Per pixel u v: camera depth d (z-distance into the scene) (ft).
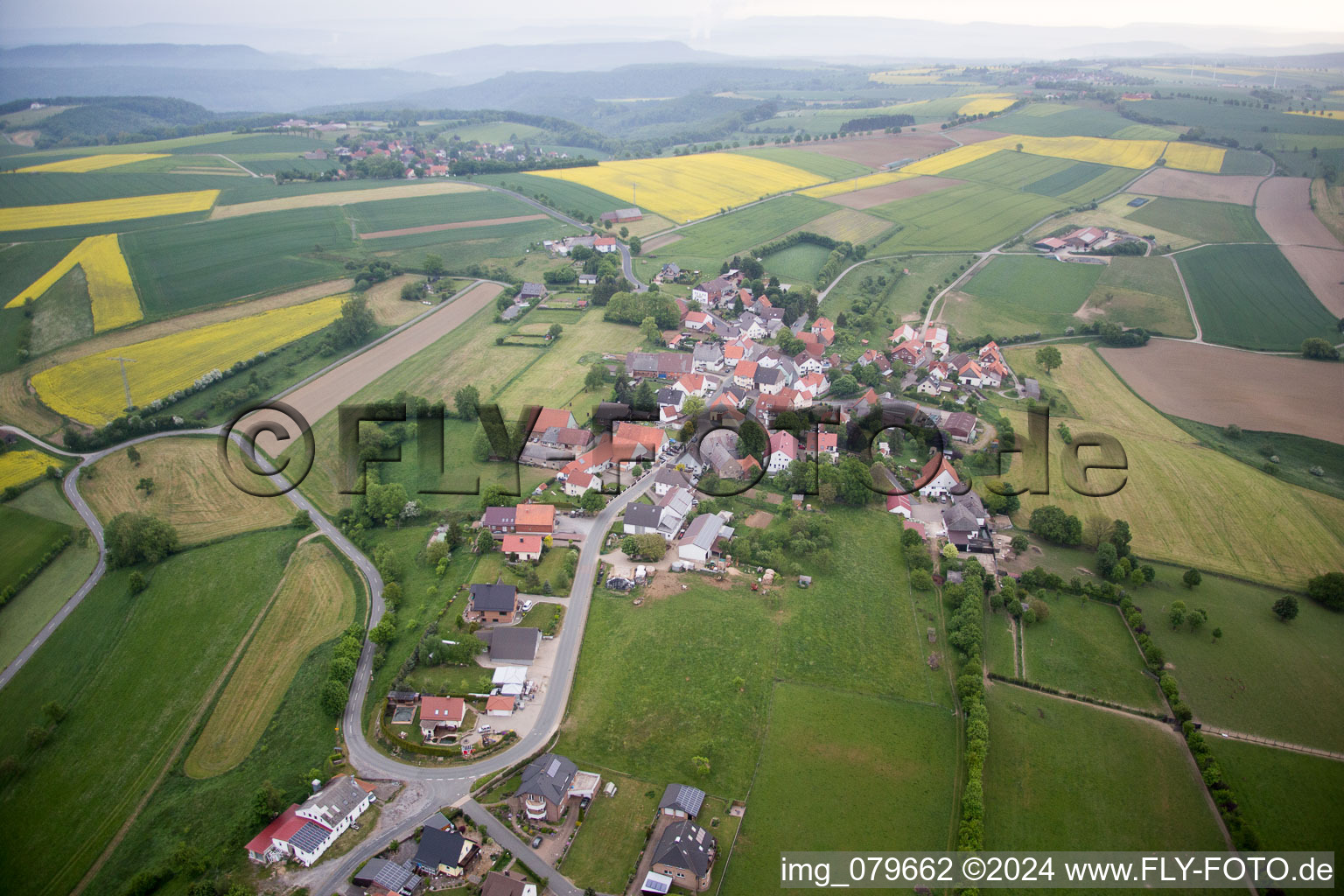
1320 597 363.35
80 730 310.45
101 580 399.44
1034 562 395.14
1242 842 248.73
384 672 324.60
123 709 318.86
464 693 312.09
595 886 237.86
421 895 237.25
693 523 409.90
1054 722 298.97
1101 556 383.86
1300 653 334.44
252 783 279.69
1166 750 287.69
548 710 304.30
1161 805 265.34
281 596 377.09
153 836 263.08
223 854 252.01
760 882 238.89
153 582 391.86
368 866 242.58
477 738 291.99
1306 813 262.26
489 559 392.27
